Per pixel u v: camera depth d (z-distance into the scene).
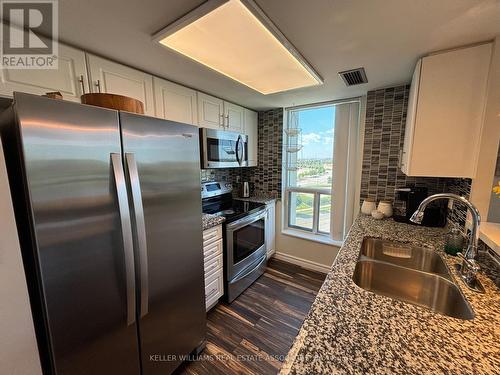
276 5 0.92
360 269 1.18
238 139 2.42
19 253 0.76
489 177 1.19
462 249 1.21
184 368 1.47
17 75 1.04
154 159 1.14
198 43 1.20
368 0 0.88
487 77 1.18
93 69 1.31
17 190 0.82
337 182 2.57
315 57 1.39
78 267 0.87
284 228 3.07
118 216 0.99
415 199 1.79
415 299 1.11
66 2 0.88
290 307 2.07
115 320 1.02
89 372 0.94
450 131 1.28
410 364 0.54
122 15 0.98
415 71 1.44
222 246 2.04
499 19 0.99
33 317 0.85
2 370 0.74
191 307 1.47
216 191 2.56
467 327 0.67
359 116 2.33
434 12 0.95
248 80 1.78
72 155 0.83
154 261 1.18
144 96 1.59
